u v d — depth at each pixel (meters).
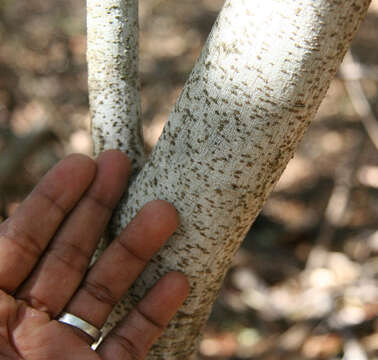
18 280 0.27
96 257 0.30
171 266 0.25
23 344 0.26
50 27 1.05
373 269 0.61
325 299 0.55
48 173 0.28
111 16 0.26
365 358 0.49
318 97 0.20
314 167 0.84
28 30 1.02
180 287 0.25
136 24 0.27
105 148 0.28
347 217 0.72
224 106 0.21
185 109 0.22
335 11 0.19
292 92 0.20
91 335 0.27
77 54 1.01
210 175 0.22
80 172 0.27
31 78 0.91
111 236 0.28
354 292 0.55
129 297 0.27
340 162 0.83
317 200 0.78
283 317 0.57
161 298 0.25
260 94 0.20
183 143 0.22
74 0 1.17
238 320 0.59
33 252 0.27
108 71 0.27
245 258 0.68
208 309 0.27
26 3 1.09
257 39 0.20
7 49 0.92
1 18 0.92
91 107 0.28
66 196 0.28
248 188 0.22
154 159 0.24
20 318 0.26
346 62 0.64
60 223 0.28
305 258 0.69
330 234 0.68
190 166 0.22
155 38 1.17
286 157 0.22
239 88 0.20
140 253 0.25
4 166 0.62
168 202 0.24
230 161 0.22
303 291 0.61
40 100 0.88
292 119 0.21
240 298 0.61
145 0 1.29
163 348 0.27
